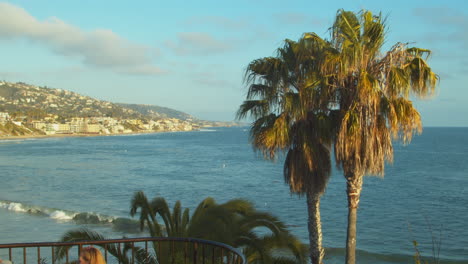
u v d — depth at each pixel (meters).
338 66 8.66
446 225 25.11
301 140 9.47
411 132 8.79
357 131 8.60
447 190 40.75
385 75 8.73
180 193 40.94
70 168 68.56
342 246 20.62
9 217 27.00
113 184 47.94
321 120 9.30
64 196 38.69
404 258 18.56
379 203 33.81
